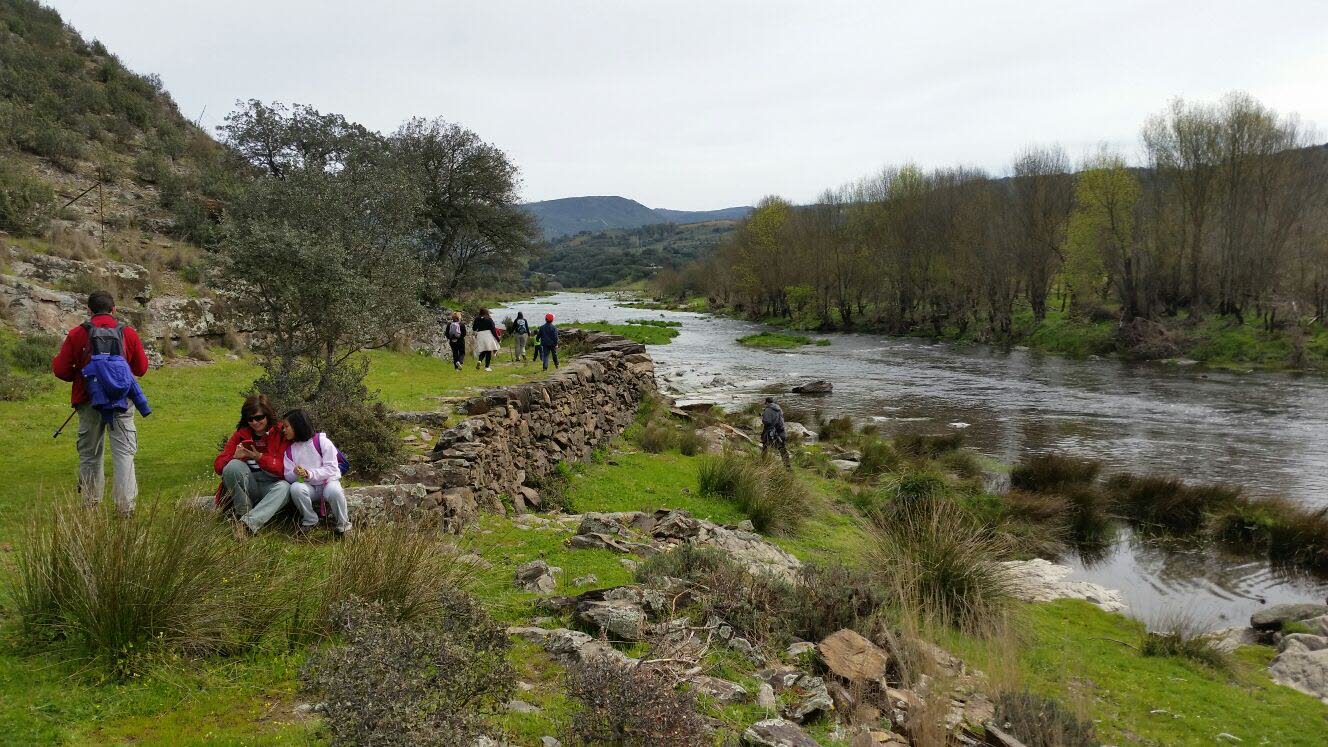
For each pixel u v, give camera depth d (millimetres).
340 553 5406
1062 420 25703
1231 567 12914
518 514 10109
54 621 4309
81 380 6129
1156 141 50438
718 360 44312
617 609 5688
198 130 39875
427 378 17859
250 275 9430
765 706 4871
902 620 6898
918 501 13391
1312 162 49625
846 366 41469
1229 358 40938
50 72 32781
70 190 25125
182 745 3434
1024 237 59000
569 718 4113
